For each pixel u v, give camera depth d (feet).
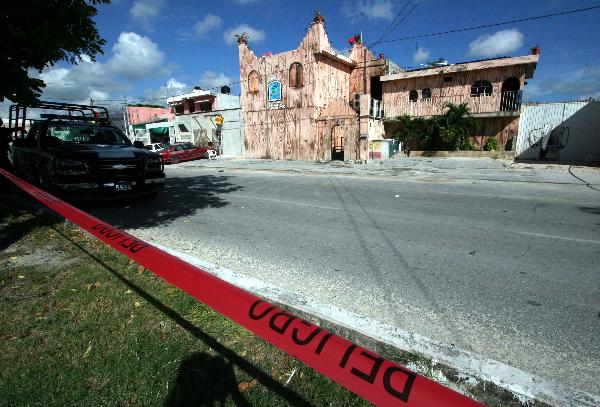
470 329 8.77
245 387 6.35
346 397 6.13
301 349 3.30
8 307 9.00
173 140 102.63
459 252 14.53
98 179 21.44
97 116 29.17
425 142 68.33
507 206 23.21
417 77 70.74
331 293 10.82
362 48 76.64
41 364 6.91
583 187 29.73
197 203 25.86
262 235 17.34
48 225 16.37
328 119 63.41
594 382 6.88
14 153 28.32
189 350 7.32
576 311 9.62
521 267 12.82
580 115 55.98
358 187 32.65
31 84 14.94
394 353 7.42
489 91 65.10
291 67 67.62
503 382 6.42
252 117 75.72
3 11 12.84
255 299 3.99
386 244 15.70
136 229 18.58
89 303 9.18
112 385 6.38
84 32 14.94
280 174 45.68
